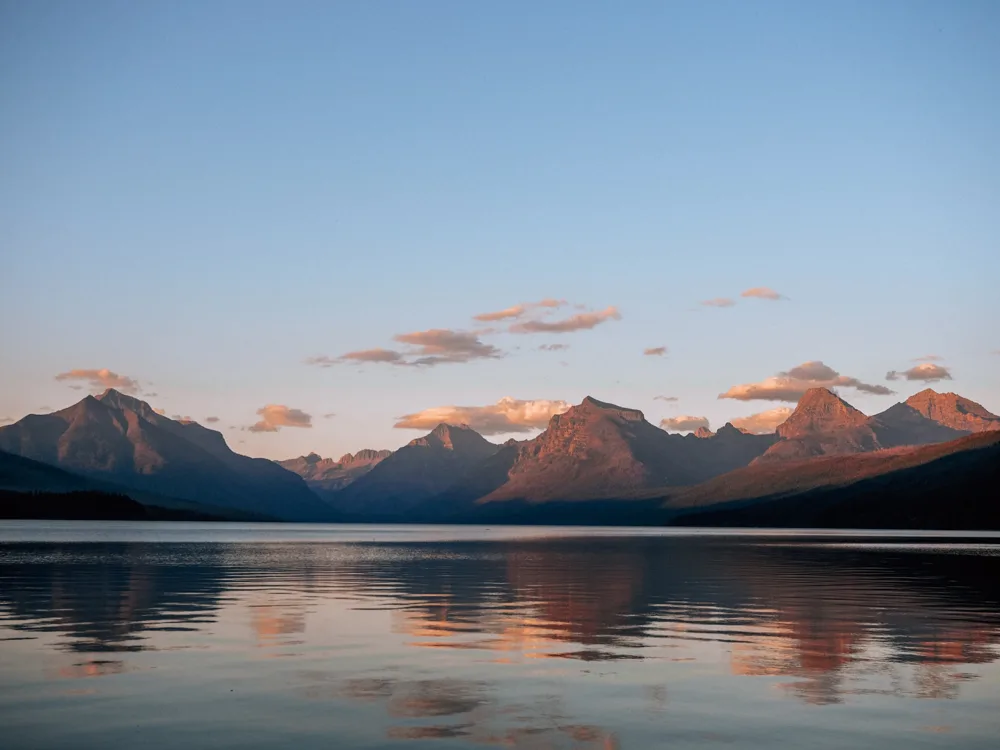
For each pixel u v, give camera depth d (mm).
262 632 28547
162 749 15484
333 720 17359
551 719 17484
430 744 15812
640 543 143250
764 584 49438
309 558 81562
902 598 40906
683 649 25438
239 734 16391
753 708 18375
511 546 126625
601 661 23531
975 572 61188
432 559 81688
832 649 25453
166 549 97812
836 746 15742
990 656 24266
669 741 16031
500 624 30906
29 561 69125
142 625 30047
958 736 16328
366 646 25875
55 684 20391
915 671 22219
